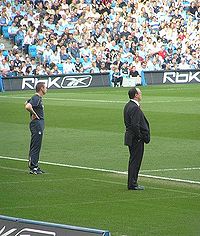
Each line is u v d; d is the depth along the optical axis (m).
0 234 30.52
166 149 60.44
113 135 68.50
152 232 36.25
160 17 136.38
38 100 50.78
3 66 117.12
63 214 39.84
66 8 128.75
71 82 120.00
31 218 39.03
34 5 127.94
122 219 38.72
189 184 47.50
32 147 51.31
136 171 45.81
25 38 122.94
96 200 43.12
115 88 120.12
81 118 80.50
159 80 127.06
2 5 126.38
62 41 123.38
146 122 45.56
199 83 129.25
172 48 132.88
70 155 58.56
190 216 39.28
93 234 28.67
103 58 124.69
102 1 132.00
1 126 75.50
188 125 74.06
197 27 137.75
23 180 49.16
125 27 130.00
